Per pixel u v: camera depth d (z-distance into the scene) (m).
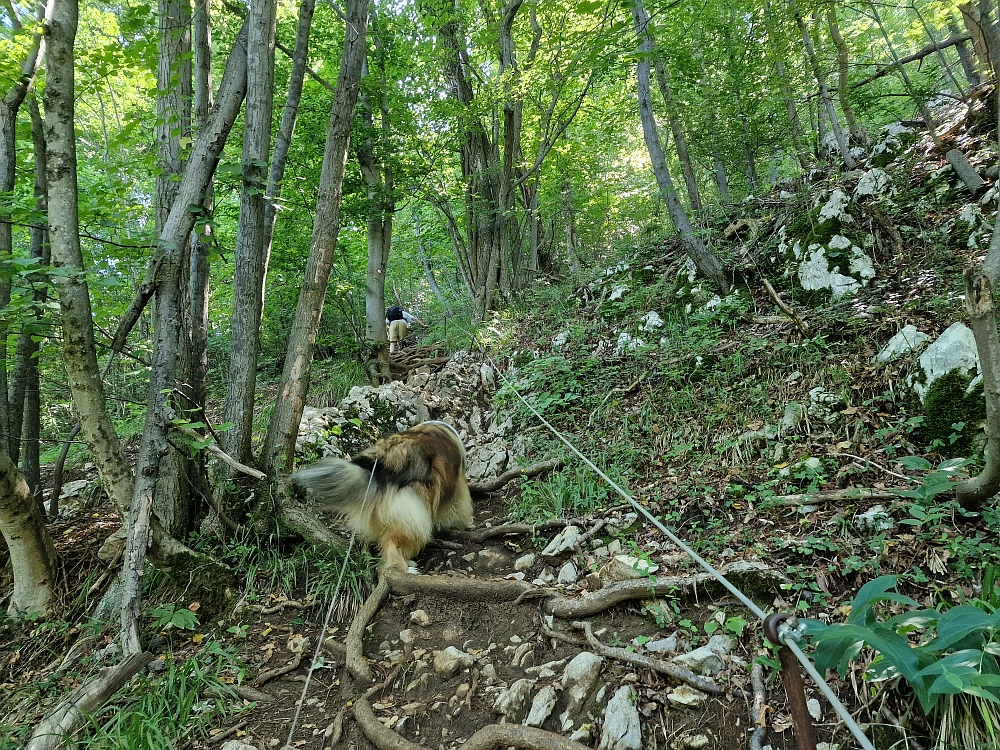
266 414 7.00
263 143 4.46
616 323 7.17
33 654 3.81
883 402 4.25
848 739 2.43
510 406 6.54
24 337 4.63
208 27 4.84
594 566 3.90
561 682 3.01
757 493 3.95
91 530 4.91
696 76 8.38
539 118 9.50
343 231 10.13
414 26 8.75
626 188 13.82
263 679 3.36
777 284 6.14
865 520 3.37
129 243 3.80
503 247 9.51
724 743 2.58
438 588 3.86
